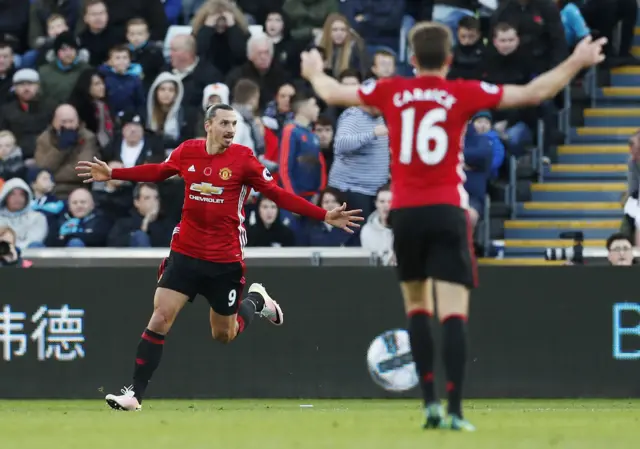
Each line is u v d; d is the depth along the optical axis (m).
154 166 32.50
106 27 58.31
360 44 56.50
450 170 23.27
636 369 41.12
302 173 50.12
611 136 58.44
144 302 41.19
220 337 35.16
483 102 23.17
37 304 41.25
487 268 41.25
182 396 41.31
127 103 54.88
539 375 41.09
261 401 40.28
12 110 55.53
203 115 52.50
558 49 56.81
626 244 44.09
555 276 41.22
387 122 23.80
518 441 21.11
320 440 21.62
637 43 63.19
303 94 53.25
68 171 52.62
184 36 55.25
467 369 41.12
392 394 41.03
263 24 59.47
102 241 49.91
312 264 44.50
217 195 32.53
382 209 46.69
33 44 60.72
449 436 22.00
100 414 31.98
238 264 33.41
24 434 24.06
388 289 41.12
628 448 19.91
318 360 41.19
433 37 23.48
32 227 49.94
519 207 54.91
